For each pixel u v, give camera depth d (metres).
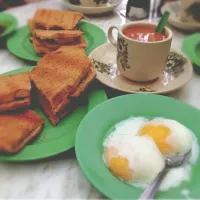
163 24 0.68
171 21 1.01
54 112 0.57
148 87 0.69
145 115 0.58
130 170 0.45
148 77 0.69
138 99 0.60
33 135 0.54
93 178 0.44
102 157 0.48
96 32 0.93
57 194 0.48
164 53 0.67
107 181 0.44
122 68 0.70
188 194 0.44
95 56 0.78
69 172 0.52
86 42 0.88
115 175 0.46
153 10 1.16
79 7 1.08
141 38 0.67
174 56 0.78
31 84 0.62
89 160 0.47
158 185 0.44
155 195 0.43
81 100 0.65
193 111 0.57
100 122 0.54
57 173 0.52
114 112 0.57
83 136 0.50
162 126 0.51
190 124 0.55
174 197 0.43
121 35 0.67
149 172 0.45
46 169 0.52
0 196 0.47
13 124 0.53
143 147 0.47
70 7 1.10
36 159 0.50
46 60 0.69
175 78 0.72
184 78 0.71
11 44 0.84
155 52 0.65
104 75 0.72
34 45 0.81
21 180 0.50
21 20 1.06
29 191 0.48
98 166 0.46
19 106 0.57
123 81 0.71
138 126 0.55
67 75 0.63
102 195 0.48
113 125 0.55
